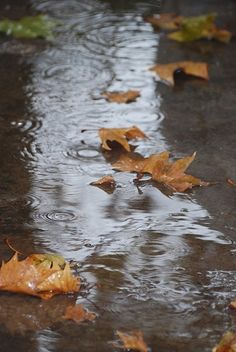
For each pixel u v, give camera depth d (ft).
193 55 31.30
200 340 15.46
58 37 33.06
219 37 32.89
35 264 17.30
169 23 34.53
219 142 23.97
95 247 18.51
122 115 25.88
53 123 25.18
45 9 36.68
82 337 15.48
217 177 21.88
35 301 16.57
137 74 29.32
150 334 15.60
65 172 22.11
